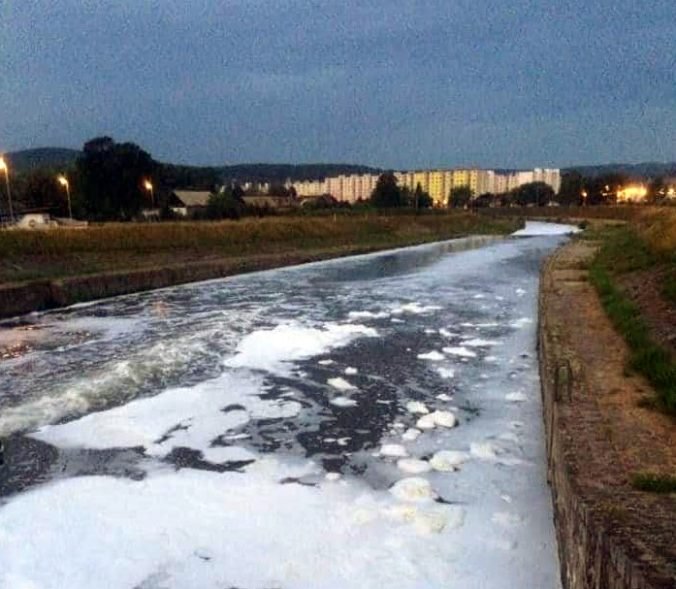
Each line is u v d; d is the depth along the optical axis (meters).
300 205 86.00
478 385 12.46
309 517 7.23
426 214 77.31
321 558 6.42
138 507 7.52
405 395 11.88
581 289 18.78
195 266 32.06
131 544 6.72
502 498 7.68
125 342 17.08
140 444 9.55
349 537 6.80
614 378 9.20
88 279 25.70
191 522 7.15
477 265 38.41
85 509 7.48
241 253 40.38
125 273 27.73
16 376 13.54
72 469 8.69
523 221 89.19
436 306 22.69
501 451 9.09
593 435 6.85
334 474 8.41
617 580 4.24
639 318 12.84
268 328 18.72
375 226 59.00
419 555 6.45
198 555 6.51
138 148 58.81
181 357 14.87
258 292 27.56
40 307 23.42
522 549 6.57
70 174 58.47
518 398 11.56
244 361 14.43
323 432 10.02
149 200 59.84
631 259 22.42
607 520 4.80
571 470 5.96
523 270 35.12
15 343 17.20
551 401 8.32
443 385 12.49
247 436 9.87
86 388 12.25
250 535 6.86
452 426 10.14
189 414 10.82
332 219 57.59
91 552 6.58
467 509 7.41
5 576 6.18
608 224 64.12
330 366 14.01
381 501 7.60
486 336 17.20
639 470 5.93
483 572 6.18
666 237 21.53
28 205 57.19
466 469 8.50
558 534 6.49
